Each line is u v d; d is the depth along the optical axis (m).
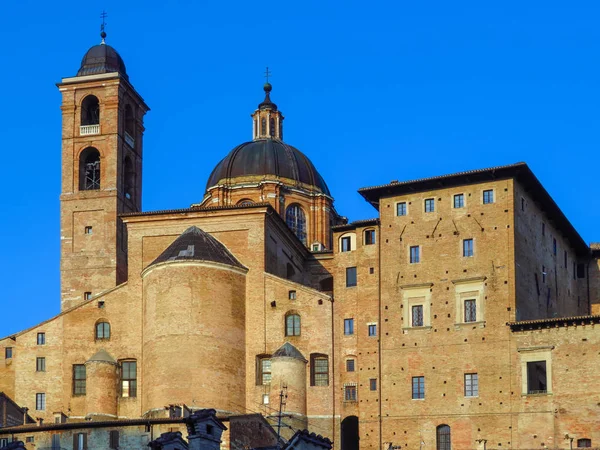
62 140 139.88
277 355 116.69
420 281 116.06
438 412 112.19
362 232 120.12
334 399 116.81
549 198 120.12
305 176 146.88
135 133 144.38
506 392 110.06
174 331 115.69
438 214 116.75
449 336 113.56
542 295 119.69
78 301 134.50
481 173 114.62
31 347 124.38
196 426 65.94
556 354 108.81
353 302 118.69
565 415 107.19
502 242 113.56
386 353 115.69
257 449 95.06
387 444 113.31
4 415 116.38
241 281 120.38
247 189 143.25
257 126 153.38
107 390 119.75
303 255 135.62
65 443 105.81
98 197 137.38
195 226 122.88
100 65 142.00
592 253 132.62
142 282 122.38
